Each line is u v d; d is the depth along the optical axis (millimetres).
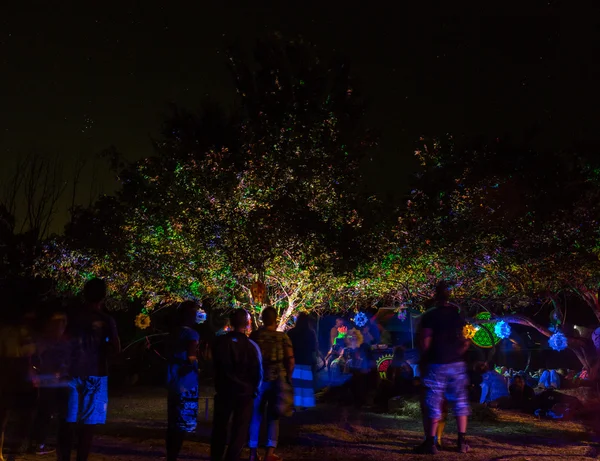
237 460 6277
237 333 6531
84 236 12508
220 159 11828
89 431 5824
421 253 12164
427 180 12633
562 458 7504
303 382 10258
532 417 11625
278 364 7027
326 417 10836
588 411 11398
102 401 5902
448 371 7766
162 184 11984
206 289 12125
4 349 6430
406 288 12625
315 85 12328
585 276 12953
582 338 14336
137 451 7578
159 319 16312
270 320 7168
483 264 12539
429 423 7758
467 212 12406
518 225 12320
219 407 6395
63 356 5852
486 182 12359
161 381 18188
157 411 12625
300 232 11102
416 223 12188
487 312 14398
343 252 11250
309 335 10047
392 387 13336
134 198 12383
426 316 7879
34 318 6688
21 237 14258
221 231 11219
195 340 6512
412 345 17688
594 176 12570
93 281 6070
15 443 7531
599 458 7570
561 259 12336
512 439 9094
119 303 13891
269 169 11719
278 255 11297
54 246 12844
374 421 11047
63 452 5855
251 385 6402
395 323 18953
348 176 12000
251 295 11391
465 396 7891
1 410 6391
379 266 12203
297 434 8875
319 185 11852
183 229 11391
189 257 11594
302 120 12195
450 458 7500
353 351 15016
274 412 6938
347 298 13094
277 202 11320
